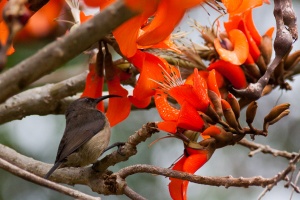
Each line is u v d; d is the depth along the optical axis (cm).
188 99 757
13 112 1055
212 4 709
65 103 1096
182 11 530
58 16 796
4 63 423
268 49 913
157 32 595
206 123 764
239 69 879
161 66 782
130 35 618
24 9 447
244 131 772
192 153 770
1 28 632
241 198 1556
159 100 770
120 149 751
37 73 428
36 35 872
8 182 1455
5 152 873
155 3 531
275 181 801
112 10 423
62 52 427
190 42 946
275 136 1623
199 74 816
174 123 749
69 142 985
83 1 693
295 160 801
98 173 779
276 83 959
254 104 761
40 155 1426
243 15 899
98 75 869
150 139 1494
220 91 880
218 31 920
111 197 1495
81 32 425
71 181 808
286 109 777
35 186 1471
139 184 1476
